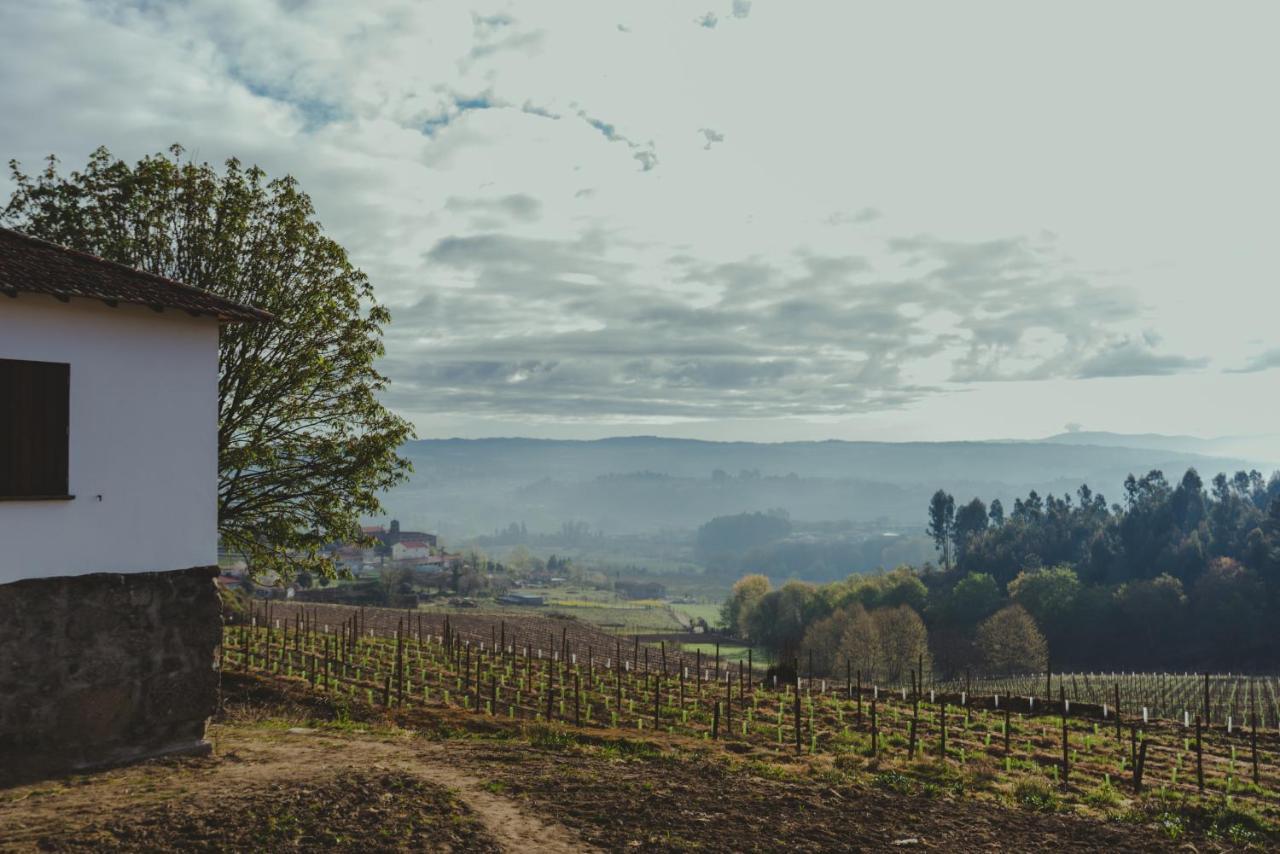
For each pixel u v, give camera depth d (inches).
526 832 418.3
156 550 517.3
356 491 931.3
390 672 1173.7
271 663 1269.7
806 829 469.4
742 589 5723.4
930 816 531.5
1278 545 4658.0
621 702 1159.6
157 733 514.3
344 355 926.4
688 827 448.8
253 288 899.4
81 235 844.0
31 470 469.4
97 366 497.0
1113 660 4234.7
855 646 3553.2
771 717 1112.2
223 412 871.7
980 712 1250.6
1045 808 588.1
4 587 456.4
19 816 390.0
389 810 422.3
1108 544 5408.5
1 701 453.4
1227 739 1094.4
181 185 884.6
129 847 354.9
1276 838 531.2
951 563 6978.4
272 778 471.5
